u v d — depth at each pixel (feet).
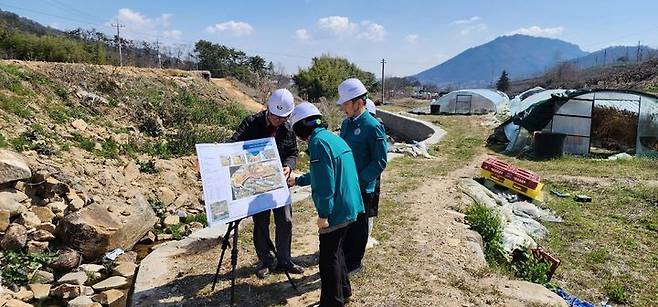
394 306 15.16
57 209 24.02
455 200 29.73
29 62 46.75
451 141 64.69
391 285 16.58
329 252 13.53
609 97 54.95
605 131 57.47
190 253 19.86
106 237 22.81
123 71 58.03
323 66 139.33
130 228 24.53
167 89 60.29
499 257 23.29
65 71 47.39
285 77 155.63
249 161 14.69
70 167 28.04
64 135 33.45
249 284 16.70
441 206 28.04
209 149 14.03
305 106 13.28
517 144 56.34
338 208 13.10
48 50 80.89
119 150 35.73
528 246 24.76
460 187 33.81
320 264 13.76
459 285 16.85
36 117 34.32
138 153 37.27
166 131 46.01
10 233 21.57
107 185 28.14
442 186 33.86
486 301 15.79
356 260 17.20
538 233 29.12
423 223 24.22
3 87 36.96
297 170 44.19
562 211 33.22
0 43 77.77
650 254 26.35
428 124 84.43
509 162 49.06
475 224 24.79
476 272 18.37
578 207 34.32
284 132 16.22
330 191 12.76
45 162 27.07
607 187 38.34
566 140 56.08
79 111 40.70
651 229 29.71
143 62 132.36
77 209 24.43
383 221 24.45
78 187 25.98
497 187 37.19
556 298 16.38
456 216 26.00
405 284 16.70
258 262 18.35
